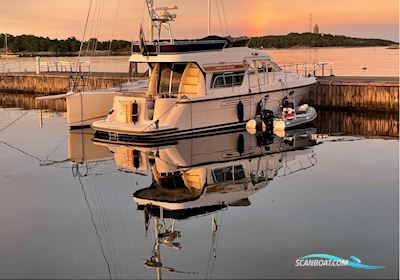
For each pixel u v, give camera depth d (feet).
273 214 30.76
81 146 55.11
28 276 22.90
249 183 38.86
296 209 31.68
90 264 24.09
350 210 31.27
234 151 51.31
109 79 97.30
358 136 59.82
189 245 26.03
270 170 43.09
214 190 37.04
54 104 99.66
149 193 36.52
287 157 48.39
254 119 61.46
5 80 120.16
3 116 82.02
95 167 45.24
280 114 65.72
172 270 23.11
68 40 301.43
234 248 25.43
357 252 24.63
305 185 37.81
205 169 43.96
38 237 27.78
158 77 60.85
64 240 27.27
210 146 53.83
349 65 167.53
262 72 66.08
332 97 79.87
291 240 26.32
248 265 23.39
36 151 52.70
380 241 25.94
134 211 32.22
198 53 57.93
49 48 309.01
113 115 58.75
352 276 22.09
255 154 49.90
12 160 48.42
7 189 37.99
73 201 34.68
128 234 28.02
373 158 47.34
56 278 22.68
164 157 48.96
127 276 22.67
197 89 58.65
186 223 29.55
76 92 65.67
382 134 61.16
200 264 23.65
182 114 56.44
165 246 25.96
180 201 34.22
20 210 32.68
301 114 65.98
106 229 28.91
